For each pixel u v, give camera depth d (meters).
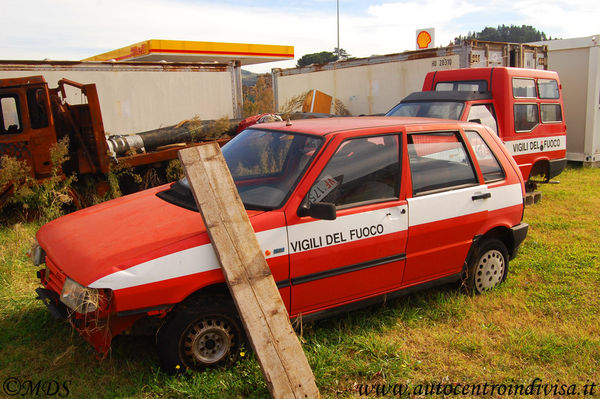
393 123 4.26
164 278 3.12
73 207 7.84
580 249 6.39
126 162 8.11
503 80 8.52
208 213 3.20
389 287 4.16
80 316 3.23
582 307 4.77
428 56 11.39
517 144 8.68
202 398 3.16
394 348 3.82
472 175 4.62
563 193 9.87
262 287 3.19
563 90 13.34
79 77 9.30
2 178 6.83
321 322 4.25
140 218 3.64
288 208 3.53
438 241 4.34
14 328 4.05
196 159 3.30
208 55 18.78
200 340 3.35
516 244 5.07
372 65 12.66
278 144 4.05
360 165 3.90
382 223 3.93
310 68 14.26
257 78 16.56
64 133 7.83
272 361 3.06
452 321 4.42
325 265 3.69
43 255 3.92
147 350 3.79
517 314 4.61
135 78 10.03
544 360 3.85
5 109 7.18
